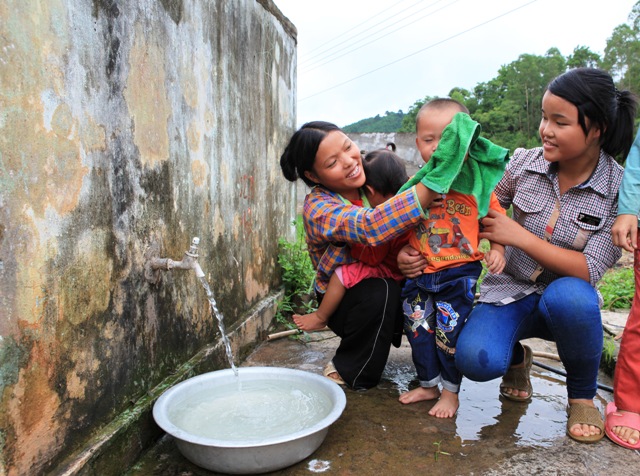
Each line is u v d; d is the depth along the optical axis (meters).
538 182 2.44
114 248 1.99
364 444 2.21
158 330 2.35
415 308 2.58
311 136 2.47
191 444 1.89
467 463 2.07
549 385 2.90
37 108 1.57
